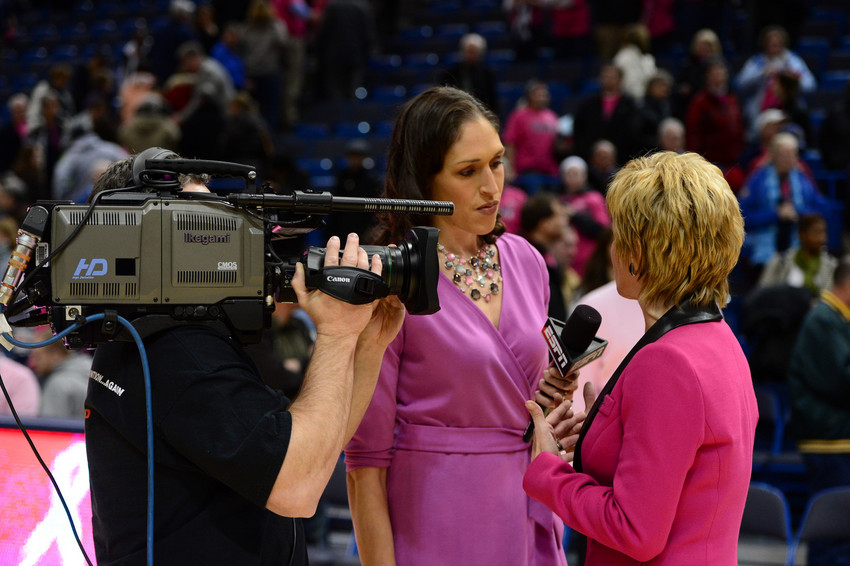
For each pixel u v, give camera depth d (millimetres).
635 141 8078
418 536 1919
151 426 1454
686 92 8477
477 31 12141
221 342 1514
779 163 6875
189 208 1480
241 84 10359
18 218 7801
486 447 1938
